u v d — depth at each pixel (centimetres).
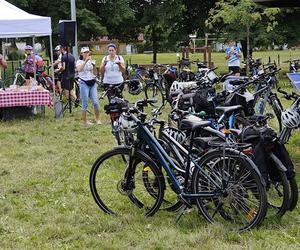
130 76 1858
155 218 488
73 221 495
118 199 541
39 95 1136
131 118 477
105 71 985
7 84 1666
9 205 548
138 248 429
